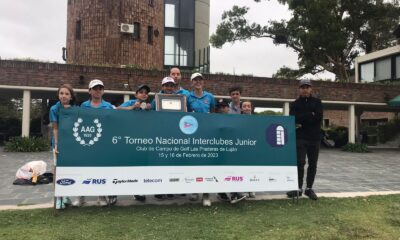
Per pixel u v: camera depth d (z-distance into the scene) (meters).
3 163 11.65
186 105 6.44
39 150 15.37
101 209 5.76
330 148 22.38
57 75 15.92
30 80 15.62
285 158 6.61
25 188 7.53
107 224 4.98
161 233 4.68
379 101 21.25
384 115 29.95
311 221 5.34
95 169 5.72
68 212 5.57
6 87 15.38
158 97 6.18
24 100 15.66
